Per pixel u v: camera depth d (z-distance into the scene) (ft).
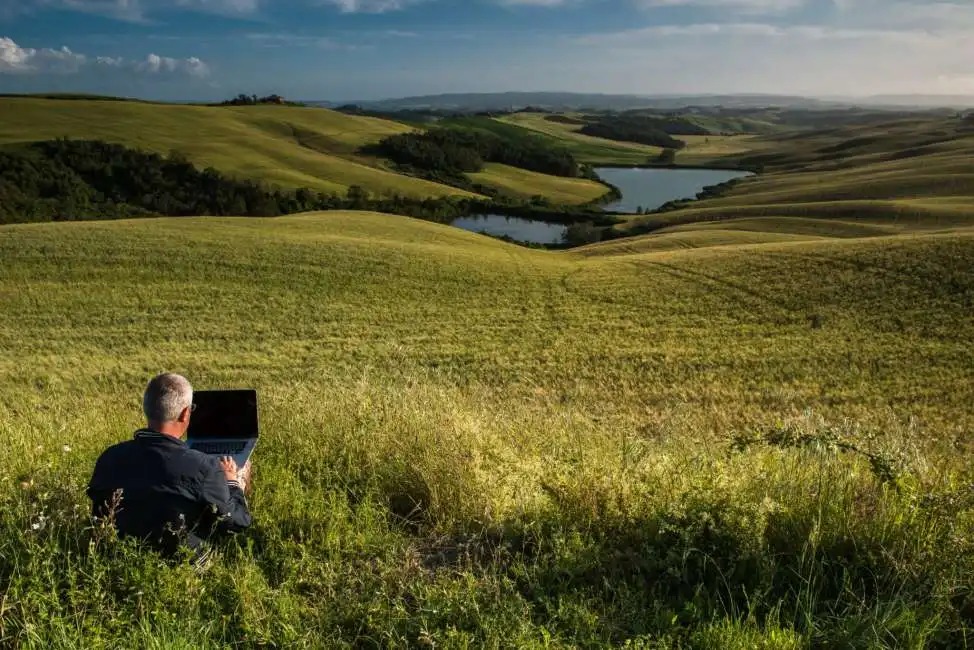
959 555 8.76
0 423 18.53
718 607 8.44
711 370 87.71
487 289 138.62
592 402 70.79
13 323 104.73
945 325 101.50
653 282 141.69
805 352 93.66
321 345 100.53
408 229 225.35
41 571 8.44
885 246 144.15
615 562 9.37
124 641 7.29
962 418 66.33
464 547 10.25
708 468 11.94
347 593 8.65
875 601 8.43
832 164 591.78
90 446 14.51
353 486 12.34
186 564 8.63
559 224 428.15
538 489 11.59
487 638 7.61
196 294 124.36
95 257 139.44
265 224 203.21
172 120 603.26
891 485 10.73
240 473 10.47
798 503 10.52
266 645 7.66
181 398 9.82
